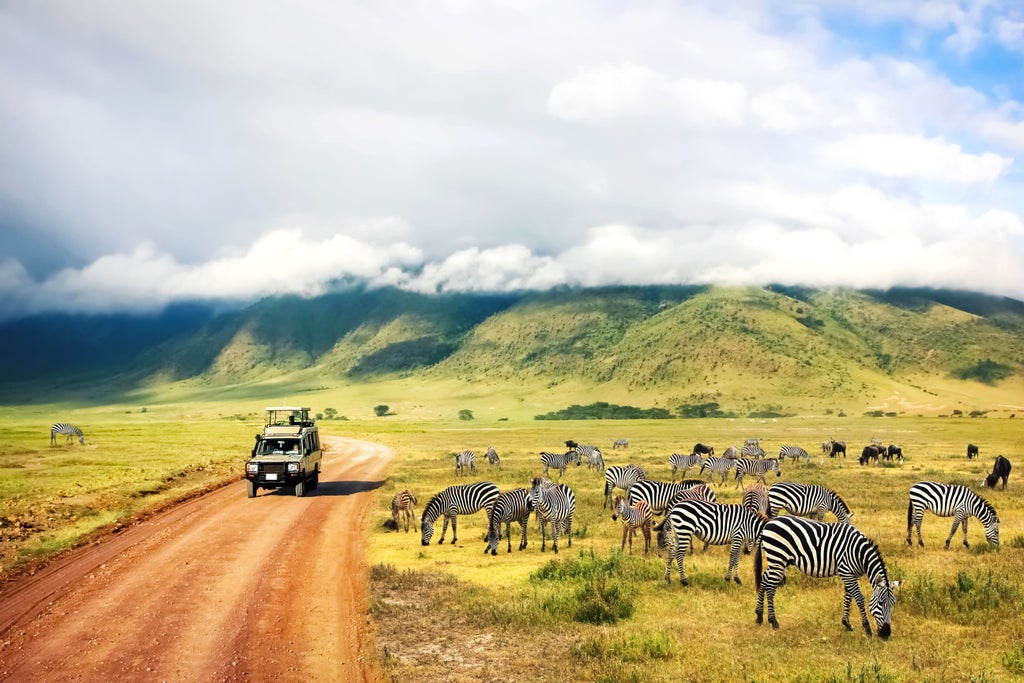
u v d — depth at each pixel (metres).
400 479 40.03
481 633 12.83
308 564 18.80
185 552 20.17
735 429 123.56
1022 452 62.38
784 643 12.04
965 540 19.75
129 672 11.13
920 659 11.19
